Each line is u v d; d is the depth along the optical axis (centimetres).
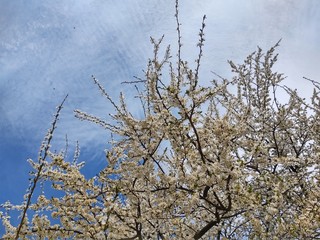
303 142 856
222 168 529
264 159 576
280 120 808
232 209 568
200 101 545
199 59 545
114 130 601
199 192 557
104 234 496
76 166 586
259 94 864
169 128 550
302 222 539
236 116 633
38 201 509
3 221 498
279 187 551
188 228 616
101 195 553
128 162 551
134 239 588
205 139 577
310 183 637
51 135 368
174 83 586
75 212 519
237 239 693
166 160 612
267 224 592
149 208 548
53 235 500
